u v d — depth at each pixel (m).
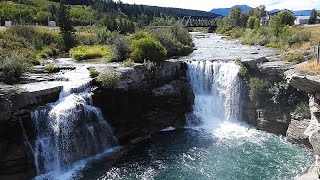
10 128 25.80
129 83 33.44
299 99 32.84
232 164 27.94
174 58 48.34
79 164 28.56
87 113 29.89
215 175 26.30
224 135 34.22
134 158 29.44
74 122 28.83
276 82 34.50
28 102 27.05
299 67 28.25
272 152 29.89
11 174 25.53
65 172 27.48
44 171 27.22
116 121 32.94
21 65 32.47
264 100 34.94
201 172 26.78
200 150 30.72
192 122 37.41
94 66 37.78
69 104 28.67
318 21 121.38
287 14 92.19
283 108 33.62
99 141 30.83
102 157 29.81
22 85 29.69
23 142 26.36
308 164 27.42
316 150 21.75
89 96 30.36
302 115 31.89
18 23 58.12
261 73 35.72
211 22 126.50
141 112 35.16
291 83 25.67
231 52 56.66
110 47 50.38
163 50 38.62
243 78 36.84
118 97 32.72
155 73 36.78
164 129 36.19
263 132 34.56
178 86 38.38
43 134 27.52
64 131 28.25
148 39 38.78
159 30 58.59
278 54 42.78
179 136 34.22
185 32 63.12
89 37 59.28
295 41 64.50
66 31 56.22
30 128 26.84
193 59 45.16
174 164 28.17
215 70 39.09
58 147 28.03
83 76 33.50
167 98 36.75
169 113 37.00
